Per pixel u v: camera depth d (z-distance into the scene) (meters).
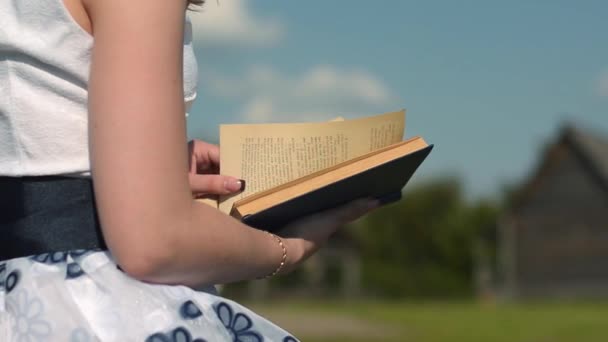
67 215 1.35
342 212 1.67
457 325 21.14
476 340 17.44
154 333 1.31
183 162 1.29
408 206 53.62
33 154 1.35
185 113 1.32
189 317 1.33
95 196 1.29
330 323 22.38
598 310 27.72
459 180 54.66
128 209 1.24
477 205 53.88
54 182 1.36
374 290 52.38
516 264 43.19
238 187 1.57
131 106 1.25
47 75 1.34
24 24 1.34
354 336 18.69
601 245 40.75
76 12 1.32
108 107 1.26
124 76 1.26
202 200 1.60
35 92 1.35
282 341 1.43
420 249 53.38
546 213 42.47
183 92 1.31
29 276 1.33
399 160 1.57
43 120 1.34
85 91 1.35
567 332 18.95
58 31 1.32
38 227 1.35
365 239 53.22
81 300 1.32
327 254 52.28
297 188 1.54
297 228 1.62
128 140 1.25
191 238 1.29
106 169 1.25
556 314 25.16
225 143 1.64
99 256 1.34
